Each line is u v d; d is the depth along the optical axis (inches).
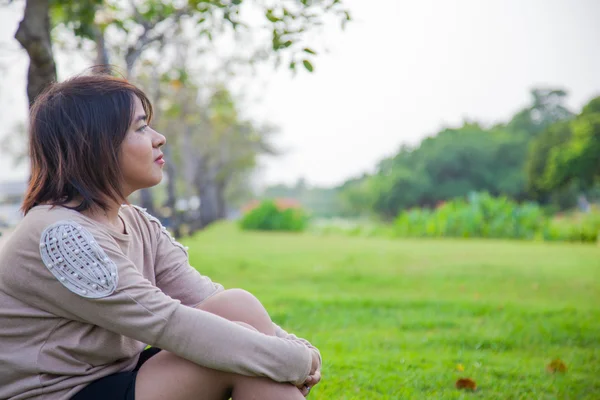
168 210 783.1
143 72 507.5
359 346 154.0
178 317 59.7
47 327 59.5
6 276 59.0
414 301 226.5
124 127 63.3
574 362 139.9
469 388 119.8
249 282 282.2
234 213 2637.8
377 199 2193.7
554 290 266.2
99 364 62.5
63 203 62.6
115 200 64.7
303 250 492.1
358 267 352.8
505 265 366.0
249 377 62.0
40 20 144.0
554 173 1590.8
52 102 63.1
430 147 2265.0
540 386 121.4
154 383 61.1
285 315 191.8
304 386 67.6
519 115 2672.2
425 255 439.8
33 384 58.9
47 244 57.8
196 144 1137.4
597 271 334.6
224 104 700.0
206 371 61.7
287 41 120.6
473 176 2183.8
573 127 1641.2
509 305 221.6
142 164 64.9
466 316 201.6
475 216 698.8
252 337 61.1
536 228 671.1
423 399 113.0
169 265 77.2
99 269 58.2
